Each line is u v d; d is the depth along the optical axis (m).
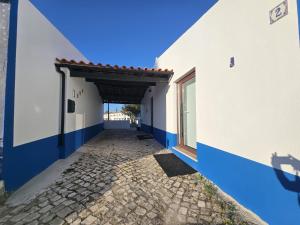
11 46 2.67
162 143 6.77
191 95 4.52
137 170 3.70
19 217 2.04
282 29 1.79
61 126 4.65
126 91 11.63
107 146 6.50
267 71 1.97
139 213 2.15
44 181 3.09
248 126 2.26
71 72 5.20
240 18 2.42
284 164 1.77
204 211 2.22
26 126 3.07
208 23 3.32
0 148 2.49
